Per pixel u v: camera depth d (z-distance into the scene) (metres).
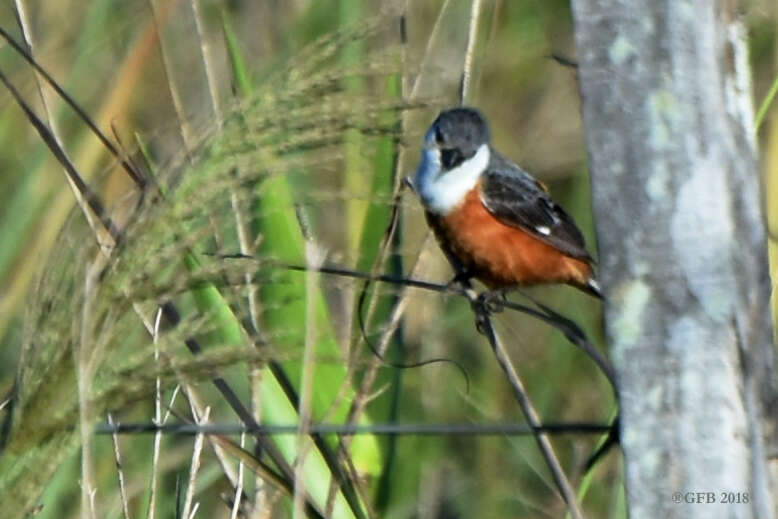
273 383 8.34
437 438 10.52
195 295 7.40
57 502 9.05
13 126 11.38
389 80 8.20
